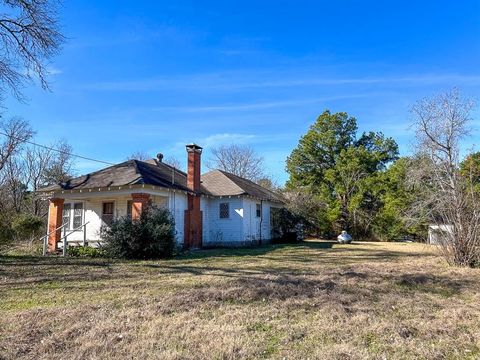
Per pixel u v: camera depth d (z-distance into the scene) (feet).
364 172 117.60
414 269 43.42
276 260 52.85
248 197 84.23
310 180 126.41
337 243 94.38
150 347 17.28
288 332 19.53
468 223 46.75
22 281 35.22
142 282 33.91
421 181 51.70
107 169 72.02
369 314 23.00
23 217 89.71
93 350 16.83
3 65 52.80
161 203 67.87
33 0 51.11
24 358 16.06
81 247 60.08
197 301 25.80
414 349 17.49
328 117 128.16
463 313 23.67
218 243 82.99
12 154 105.40
